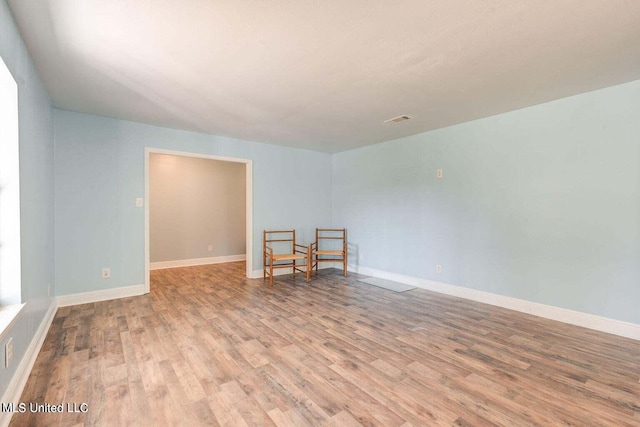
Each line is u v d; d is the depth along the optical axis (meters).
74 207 3.42
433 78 2.49
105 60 2.20
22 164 1.90
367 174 5.15
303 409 1.64
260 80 2.53
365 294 3.94
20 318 1.77
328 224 5.84
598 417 1.59
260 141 4.84
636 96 2.55
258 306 3.42
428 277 4.19
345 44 1.99
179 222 5.91
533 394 1.79
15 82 1.76
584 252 2.84
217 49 2.05
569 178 2.92
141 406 1.66
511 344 2.46
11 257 1.81
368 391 1.81
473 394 1.79
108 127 3.63
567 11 1.64
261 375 1.98
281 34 1.88
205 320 2.97
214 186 6.30
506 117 3.37
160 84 2.62
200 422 1.54
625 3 1.58
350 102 3.05
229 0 1.56
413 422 1.55
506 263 3.39
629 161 2.59
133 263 3.82
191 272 5.34
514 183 3.31
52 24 1.76
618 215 2.65
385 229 4.84
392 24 1.77
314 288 4.24
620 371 2.05
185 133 4.19
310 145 5.13
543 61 2.21
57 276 3.32
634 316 2.58
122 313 3.15
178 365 2.10
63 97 2.94
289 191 5.30
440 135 4.03
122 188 3.73
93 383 1.87
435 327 2.82
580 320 2.86
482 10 1.64
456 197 3.86
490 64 2.26
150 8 1.62
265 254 4.81
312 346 2.41
